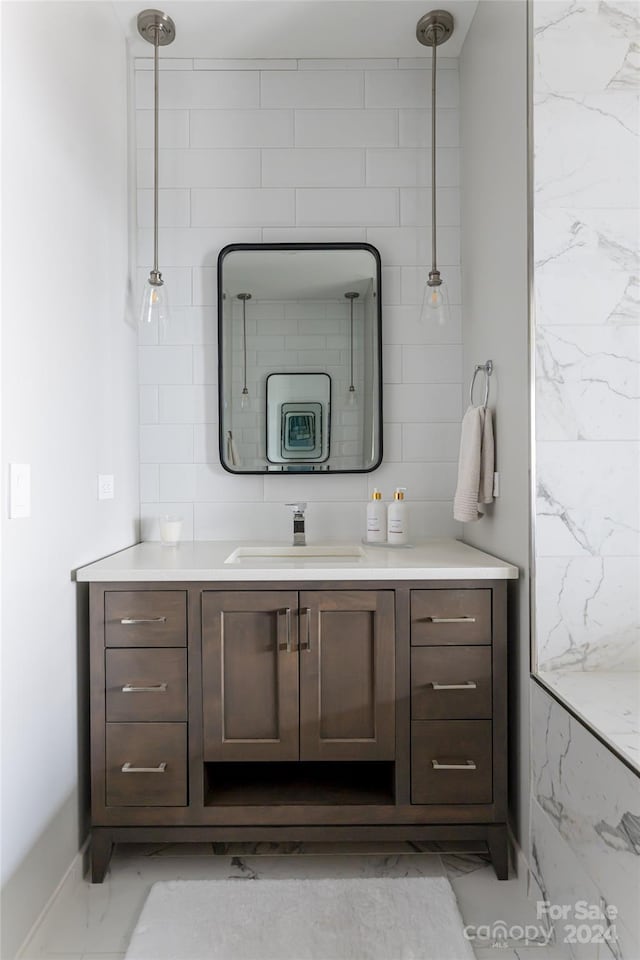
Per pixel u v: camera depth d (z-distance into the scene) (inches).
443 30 90.5
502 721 71.5
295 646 71.1
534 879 67.1
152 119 98.5
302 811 71.2
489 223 83.3
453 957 58.9
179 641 71.0
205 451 99.0
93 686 70.8
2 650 54.1
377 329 98.0
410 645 71.5
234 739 71.5
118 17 88.2
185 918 63.7
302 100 99.0
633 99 67.2
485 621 71.6
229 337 98.1
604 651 68.2
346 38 94.0
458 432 99.3
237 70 99.0
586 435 67.6
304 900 66.4
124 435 90.7
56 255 65.9
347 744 71.4
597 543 67.8
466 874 72.3
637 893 46.4
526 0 68.8
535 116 67.3
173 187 98.8
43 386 62.6
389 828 71.5
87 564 74.8
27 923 58.4
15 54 56.6
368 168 99.2
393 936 61.3
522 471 70.9
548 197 67.4
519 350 71.7
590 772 54.1
